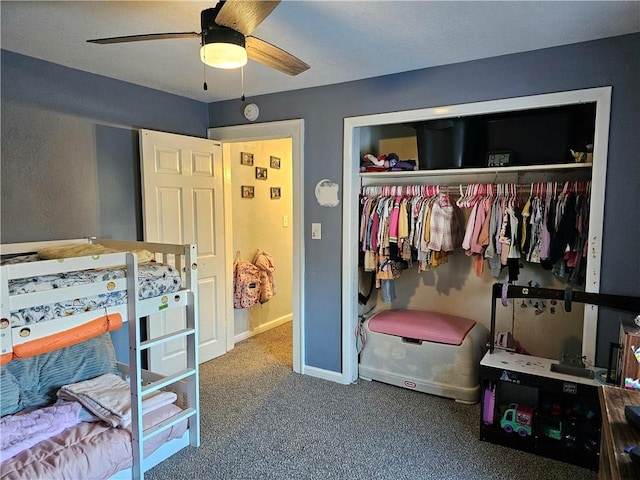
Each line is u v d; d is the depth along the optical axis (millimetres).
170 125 3373
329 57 2492
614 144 2223
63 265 1772
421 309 3566
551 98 2359
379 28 2078
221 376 3357
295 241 3336
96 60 2572
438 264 3152
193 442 2375
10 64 2436
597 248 2285
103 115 2914
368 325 3264
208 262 3605
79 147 2793
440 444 2408
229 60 1616
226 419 2684
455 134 2842
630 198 2205
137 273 2035
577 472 2152
